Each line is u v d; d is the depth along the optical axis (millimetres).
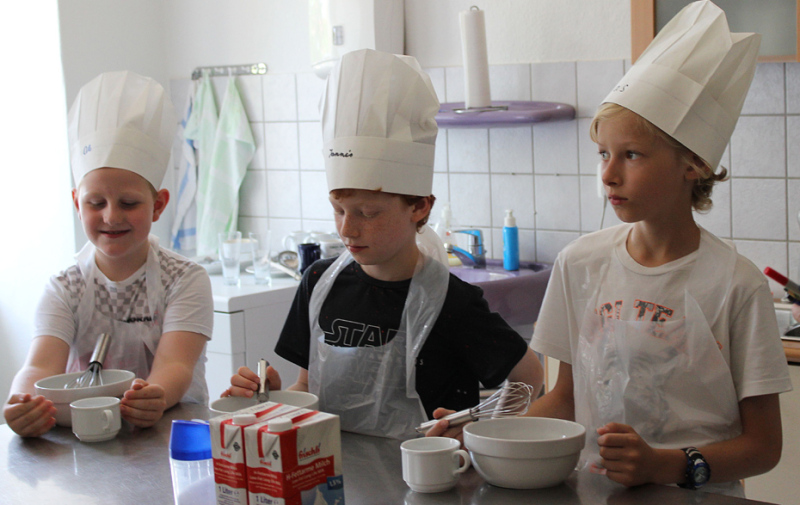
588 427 1128
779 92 1970
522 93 2385
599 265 1155
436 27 2504
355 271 1271
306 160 2893
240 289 2424
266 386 1088
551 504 796
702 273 1062
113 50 3014
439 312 1191
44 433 1110
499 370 1186
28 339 3115
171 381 1270
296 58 2855
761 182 2027
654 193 1028
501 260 2457
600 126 1061
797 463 1671
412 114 1124
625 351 1074
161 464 974
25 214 3055
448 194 2580
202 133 3023
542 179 2385
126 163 1349
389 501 819
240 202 3102
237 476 760
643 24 1904
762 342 1007
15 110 3027
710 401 1033
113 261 1433
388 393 1154
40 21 2875
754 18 1787
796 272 2012
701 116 1026
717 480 952
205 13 3061
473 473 890
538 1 2314
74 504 860
